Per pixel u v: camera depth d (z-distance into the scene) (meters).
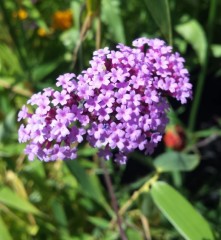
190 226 0.16
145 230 0.20
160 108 0.12
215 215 0.22
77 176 0.18
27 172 0.22
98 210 0.23
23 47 0.25
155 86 0.12
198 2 0.25
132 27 0.25
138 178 0.26
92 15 0.18
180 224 0.16
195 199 0.24
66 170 0.22
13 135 0.22
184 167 0.17
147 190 0.17
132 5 0.26
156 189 0.17
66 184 0.22
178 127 0.22
